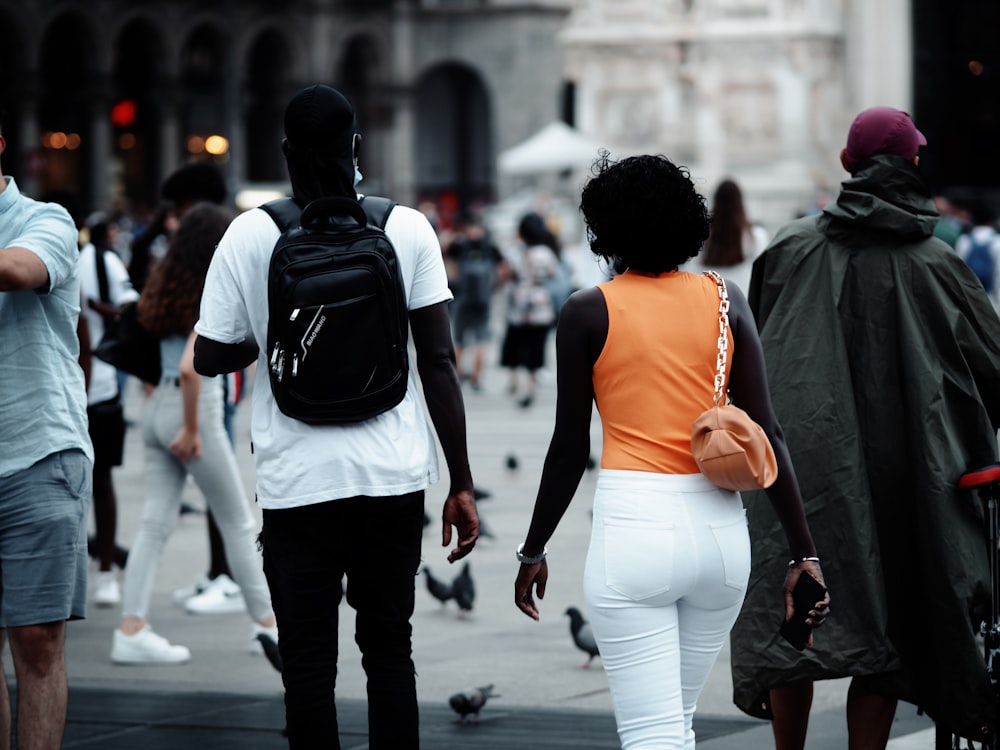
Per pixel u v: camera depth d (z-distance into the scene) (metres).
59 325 7.27
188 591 13.77
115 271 13.55
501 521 17.62
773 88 45.88
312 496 6.64
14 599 7.12
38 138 79.75
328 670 6.79
